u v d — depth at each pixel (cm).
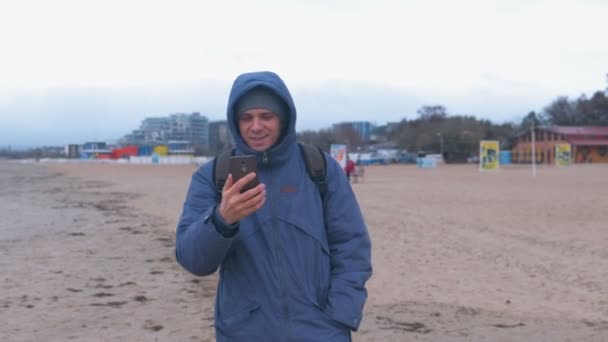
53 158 16475
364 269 287
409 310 740
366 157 9944
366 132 19362
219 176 285
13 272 963
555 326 663
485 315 717
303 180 286
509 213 1786
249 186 248
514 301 789
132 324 672
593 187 2980
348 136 13675
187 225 280
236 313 276
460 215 1758
